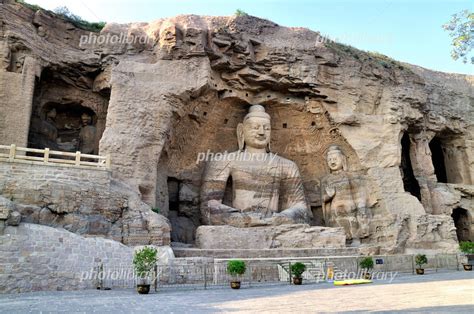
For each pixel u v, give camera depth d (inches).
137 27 883.4
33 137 813.2
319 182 985.5
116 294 456.1
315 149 997.2
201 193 870.4
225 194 906.7
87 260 522.6
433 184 1050.1
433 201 1031.6
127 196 639.1
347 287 507.8
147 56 852.0
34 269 480.7
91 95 879.7
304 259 664.4
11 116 727.1
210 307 346.9
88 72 859.4
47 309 336.5
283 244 772.0
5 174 561.3
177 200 887.1
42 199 561.6
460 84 1201.4
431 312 287.6
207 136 946.7
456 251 890.7
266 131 932.0
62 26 849.5
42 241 496.1
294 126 995.3
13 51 759.1
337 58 959.0
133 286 540.4
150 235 617.9
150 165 768.3
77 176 608.7
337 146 974.4
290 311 314.5
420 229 893.8
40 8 818.2
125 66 810.2
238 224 792.9
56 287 490.3
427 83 1125.1
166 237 626.8
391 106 971.3
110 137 750.5
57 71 834.8
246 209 862.5
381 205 915.4
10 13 765.9
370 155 940.0
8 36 749.3
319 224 973.8
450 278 607.8
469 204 1099.3
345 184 931.3
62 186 578.2
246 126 935.7
